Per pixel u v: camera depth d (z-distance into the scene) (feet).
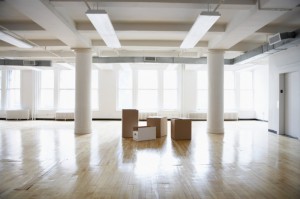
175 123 19.71
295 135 20.89
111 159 13.35
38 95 37.09
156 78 37.55
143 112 36.24
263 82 35.19
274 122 23.80
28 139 19.70
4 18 16.93
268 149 16.17
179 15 16.46
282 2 11.76
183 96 37.06
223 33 18.89
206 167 11.94
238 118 37.68
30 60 29.73
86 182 9.77
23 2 11.75
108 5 13.35
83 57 22.90
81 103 22.90
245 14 14.34
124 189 9.07
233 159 13.51
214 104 23.47
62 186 9.32
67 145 17.22
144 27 18.26
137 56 27.35
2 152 14.96
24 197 8.34
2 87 37.01
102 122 33.68
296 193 8.76
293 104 21.20
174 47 23.54
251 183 9.76
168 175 10.69
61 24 15.46
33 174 10.72
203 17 12.64
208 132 23.81
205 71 37.52
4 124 30.60
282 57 22.13
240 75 37.93
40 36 21.59
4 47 24.84
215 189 9.12
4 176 10.46
